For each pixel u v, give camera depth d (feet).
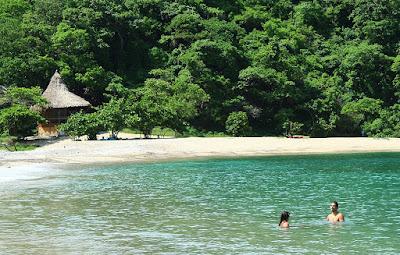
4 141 206.18
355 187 116.57
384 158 188.96
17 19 315.17
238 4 387.34
